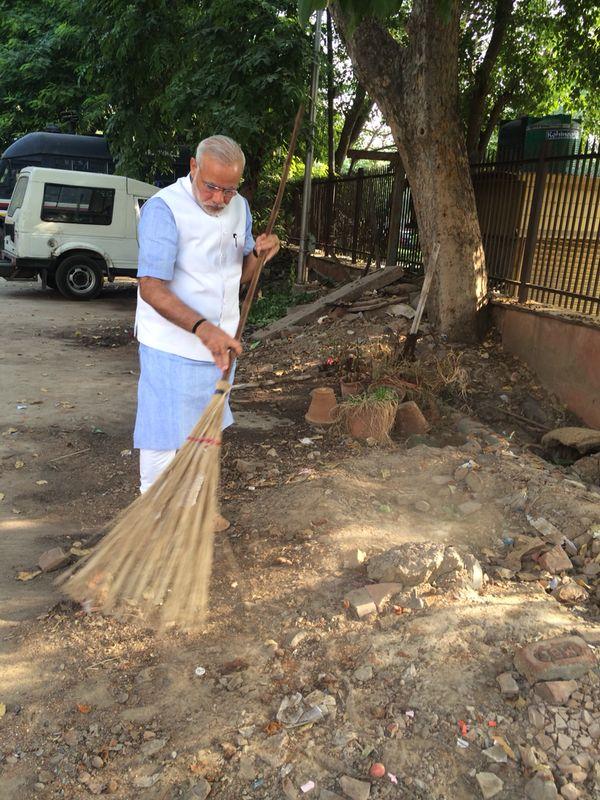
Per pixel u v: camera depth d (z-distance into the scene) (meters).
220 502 4.13
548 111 14.78
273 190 14.76
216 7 9.91
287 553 3.45
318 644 2.79
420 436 5.07
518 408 6.28
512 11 12.19
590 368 5.85
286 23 10.02
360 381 6.32
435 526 3.69
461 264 7.25
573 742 2.30
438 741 2.31
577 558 3.46
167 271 2.89
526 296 7.13
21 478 4.59
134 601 2.93
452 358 6.54
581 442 5.04
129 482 4.57
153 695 2.56
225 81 10.08
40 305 12.21
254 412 6.16
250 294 3.18
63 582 3.35
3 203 14.70
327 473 4.33
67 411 6.05
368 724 2.39
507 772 2.21
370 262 10.88
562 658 2.56
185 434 3.17
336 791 2.16
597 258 6.18
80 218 12.54
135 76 12.14
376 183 11.05
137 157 13.31
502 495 4.02
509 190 7.50
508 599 3.08
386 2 3.33
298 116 3.26
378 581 3.14
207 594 2.94
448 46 6.71
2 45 18.55
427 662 2.63
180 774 2.22
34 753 2.33
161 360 3.08
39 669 2.71
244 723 2.41
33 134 14.66
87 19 12.62
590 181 6.63
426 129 6.95
